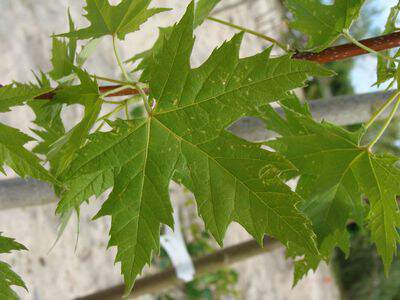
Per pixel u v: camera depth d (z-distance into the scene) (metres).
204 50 1.41
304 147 0.29
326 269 2.03
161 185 0.25
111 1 0.94
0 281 0.26
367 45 0.29
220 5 1.52
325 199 0.29
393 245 0.29
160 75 0.25
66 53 0.31
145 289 0.56
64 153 0.24
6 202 0.41
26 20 0.88
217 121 0.24
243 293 1.42
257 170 0.24
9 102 0.24
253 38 1.65
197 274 0.57
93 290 0.94
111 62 1.06
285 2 0.31
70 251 0.91
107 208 0.24
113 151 0.24
